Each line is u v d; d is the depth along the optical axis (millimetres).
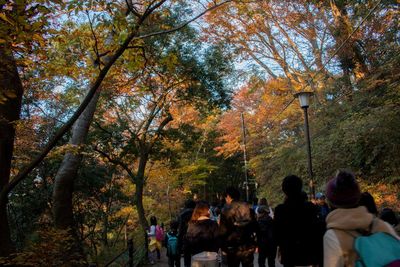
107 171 17781
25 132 12812
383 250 2164
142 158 18984
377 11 16719
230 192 6527
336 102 18844
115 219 19047
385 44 16266
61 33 7141
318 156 16688
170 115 18828
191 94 17438
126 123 18391
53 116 14000
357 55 18438
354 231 2391
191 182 32156
